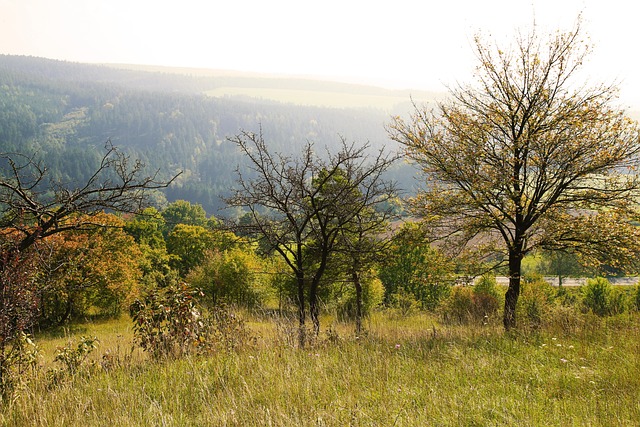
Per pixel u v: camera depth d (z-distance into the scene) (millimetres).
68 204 8039
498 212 13039
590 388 5926
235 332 8828
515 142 12203
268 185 12766
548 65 12578
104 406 5430
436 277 13586
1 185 7586
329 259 15305
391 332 10641
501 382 6270
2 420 5027
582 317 10797
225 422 4707
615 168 12023
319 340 9148
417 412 5109
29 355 6473
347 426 4660
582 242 12039
